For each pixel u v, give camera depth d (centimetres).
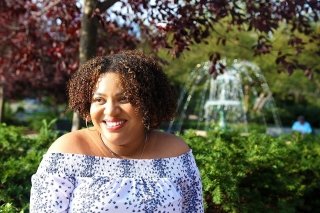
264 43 565
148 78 229
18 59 692
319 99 3253
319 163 512
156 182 227
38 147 497
